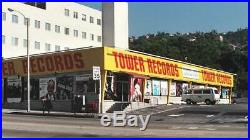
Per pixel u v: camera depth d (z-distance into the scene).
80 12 83.50
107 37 55.09
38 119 29.73
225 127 23.66
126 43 56.34
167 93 53.28
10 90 49.97
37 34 72.06
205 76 62.94
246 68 106.19
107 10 55.19
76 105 40.12
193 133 19.86
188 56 104.56
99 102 40.69
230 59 107.00
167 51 102.50
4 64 50.59
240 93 102.56
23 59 48.66
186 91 53.53
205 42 114.81
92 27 86.44
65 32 79.25
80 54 43.25
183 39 109.75
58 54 45.31
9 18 66.38
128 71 44.62
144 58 47.72
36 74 47.34
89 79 42.53
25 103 48.38
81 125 24.19
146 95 48.94
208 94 51.88
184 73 56.81
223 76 69.44
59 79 45.34
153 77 50.09
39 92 47.12
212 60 107.69
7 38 65.88
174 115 34.94
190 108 42.00
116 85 43.56
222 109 40.38
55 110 44.94
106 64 41.62
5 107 50.03
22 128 21.70
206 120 29.62
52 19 76.00
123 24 56.00
